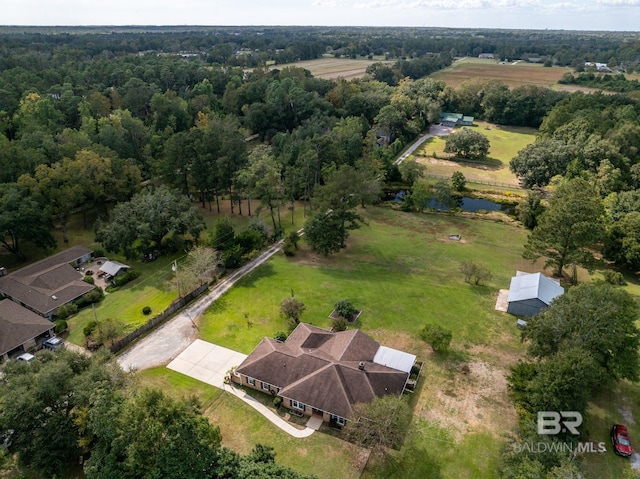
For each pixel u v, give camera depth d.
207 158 87.00
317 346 47.44
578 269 67.75
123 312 57.38
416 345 50.59
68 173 74.31
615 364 40.25
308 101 137.12
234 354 49.47
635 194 74.88
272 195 78.81
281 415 41.44
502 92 161.00
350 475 35.47
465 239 78.81
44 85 133.12
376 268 68.62
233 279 65.19
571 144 98.81
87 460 33.41
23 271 63.41
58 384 35.84
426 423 40.12
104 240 68.12
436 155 126.81
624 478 34.72
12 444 35.50
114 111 113.00
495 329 53.38
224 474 31.95
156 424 31.59
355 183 70.56
